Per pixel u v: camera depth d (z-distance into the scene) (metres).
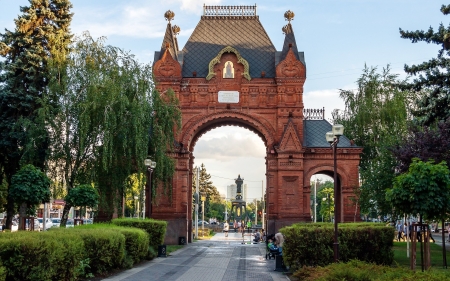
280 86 53.72
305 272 25.34
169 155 52.94
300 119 53.44
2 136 46.47
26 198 36.38
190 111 54.16
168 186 49.47
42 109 41.22
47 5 49.66
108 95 41.19
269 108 54.06
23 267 18.64
